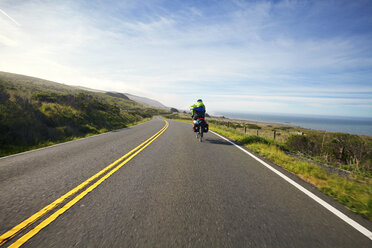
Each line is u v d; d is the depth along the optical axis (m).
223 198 3.02
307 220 2.40
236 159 5.68
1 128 8.74
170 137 10.54
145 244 1.90
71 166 4.75
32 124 10.40
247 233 2.12
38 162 5.15
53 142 9.36
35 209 2.59
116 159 5.50
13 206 2.66
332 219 2.44
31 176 3.98
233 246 1.90
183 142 8.74
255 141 8.55
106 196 3.02
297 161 5.49
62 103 17.34
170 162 5.22
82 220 2.32
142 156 5.90
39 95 16.47
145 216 2.43
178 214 2.49
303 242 1.97
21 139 8.81
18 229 2.12
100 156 5.88
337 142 8.12
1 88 12.31
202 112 9.38
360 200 2.95
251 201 2.93
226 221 2.35
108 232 2.09
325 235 2.10
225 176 4.11
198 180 3.84
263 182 3.78
